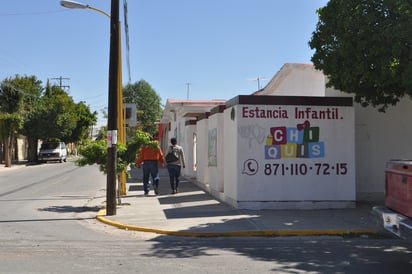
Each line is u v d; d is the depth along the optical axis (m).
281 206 12.04
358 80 10.58
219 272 6.62
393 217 6.95
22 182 23.20
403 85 9.80
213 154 15.20
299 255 7.76
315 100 12.20
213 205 12.95
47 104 46.19
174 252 7.94
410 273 6.64
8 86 43.00
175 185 16.41
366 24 9.66
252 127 12.00
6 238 9.06
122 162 13.06
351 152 12.31
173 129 29.69
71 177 26.59
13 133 41.31
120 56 15.50
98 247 8.31
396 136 13.68
